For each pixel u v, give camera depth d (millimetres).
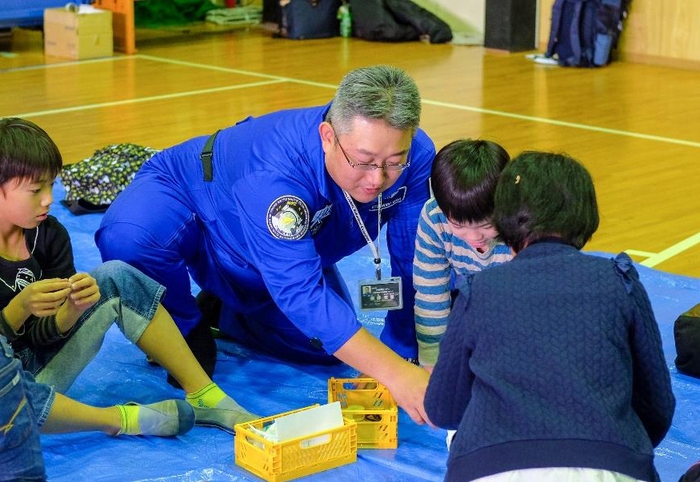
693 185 5746
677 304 3980
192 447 2908
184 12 12195
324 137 2672
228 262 3250
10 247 2896
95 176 5094
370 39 10898
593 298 1932
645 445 1899
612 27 9305
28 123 2768
